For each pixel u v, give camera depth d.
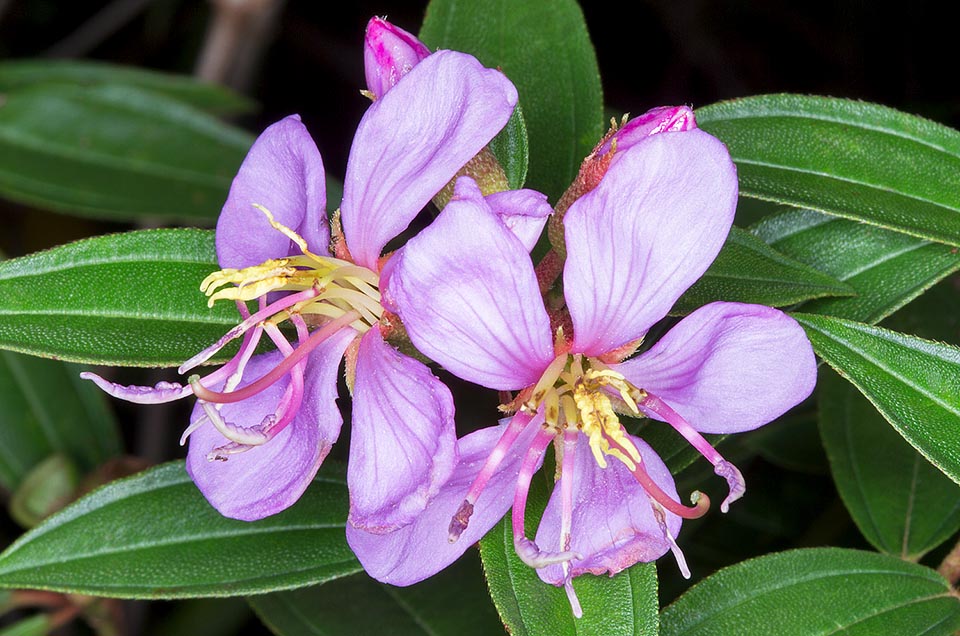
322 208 0.40
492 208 0.38
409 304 0.37
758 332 0.38
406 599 0.45
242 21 0.58
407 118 0.39
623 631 0.39
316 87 0.66
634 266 0.38
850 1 0.60
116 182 0.51
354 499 0.38
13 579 0.42
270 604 0.44
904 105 0.58
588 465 0.39
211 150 0.52
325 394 0.39
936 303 0.46
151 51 0.67
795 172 0.42
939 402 0.40
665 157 0.37
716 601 0.41
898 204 0.42
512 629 0.39
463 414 0.44
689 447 0.41
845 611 0.41
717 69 0.62
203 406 0.38
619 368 0.39
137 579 0.42
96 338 0.41
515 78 0.44
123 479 0.42
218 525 0.42
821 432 0.45
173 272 0.42
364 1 0.65
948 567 0.42
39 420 0.49
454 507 0.38
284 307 0.39
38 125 0.52
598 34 0.63
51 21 0.67
